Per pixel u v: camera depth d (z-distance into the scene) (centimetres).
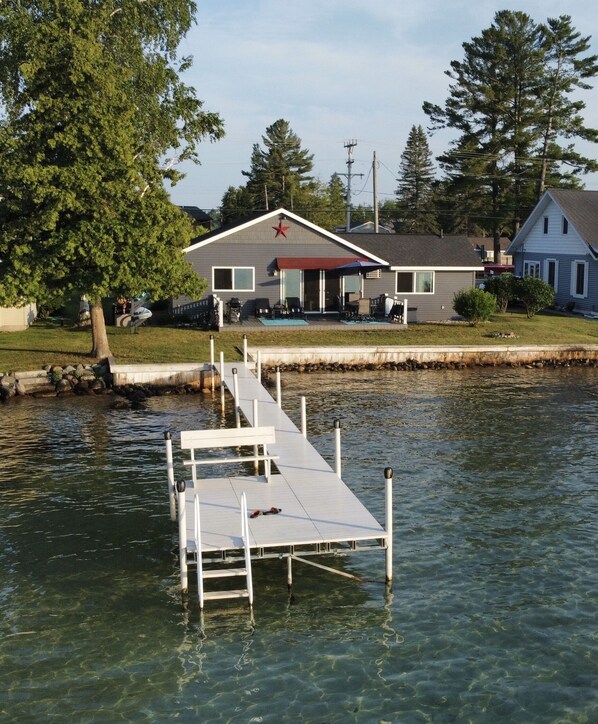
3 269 2648
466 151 7081
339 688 965
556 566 1295
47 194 2522
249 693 956
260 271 3834
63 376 2738
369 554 1359
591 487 1688
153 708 928
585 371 3181
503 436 2114
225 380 2558
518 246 5334
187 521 1290
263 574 1289
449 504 1586
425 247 4144
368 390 2752
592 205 4603
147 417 2372
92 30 2606
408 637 1081
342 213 10525
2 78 2661
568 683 970
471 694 950
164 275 2720
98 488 1702
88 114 2523
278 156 9988
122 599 1199
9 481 1750
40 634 1093
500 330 3669
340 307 3919
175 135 2936
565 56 6769
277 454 1691
